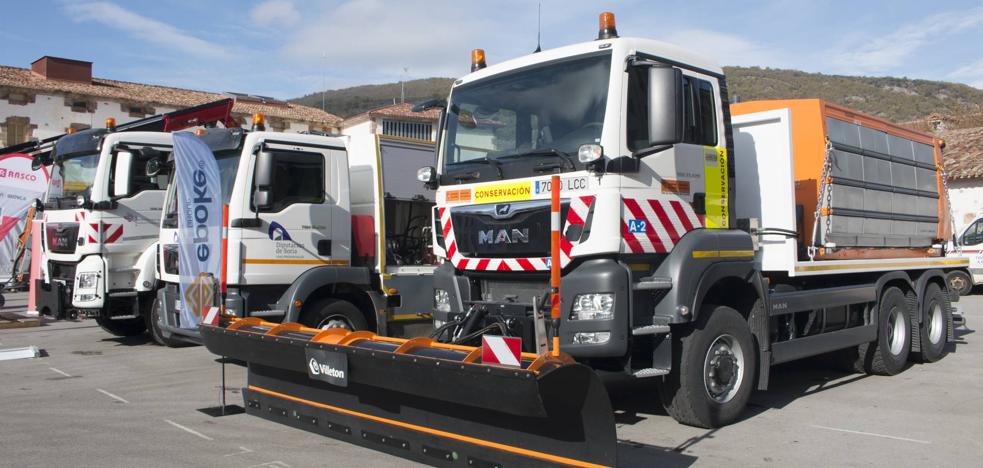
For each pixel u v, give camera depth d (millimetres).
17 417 6867
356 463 5422
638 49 5941
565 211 5730
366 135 9273
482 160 6430
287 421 6102
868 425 6555
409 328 9203
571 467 4312
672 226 5988
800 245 7703
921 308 9594
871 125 8727
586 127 5770
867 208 8461
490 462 4633
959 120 41156
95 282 10680
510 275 6113
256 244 8078
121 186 10891
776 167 7328
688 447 5828
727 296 6801
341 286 8641
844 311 8195
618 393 7898
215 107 12883
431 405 5004
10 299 18922
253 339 6016
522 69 6402
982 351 10859
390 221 9320
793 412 7051
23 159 16188
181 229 7418
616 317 5465
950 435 6215
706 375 6176
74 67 38031
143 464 5434
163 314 9109
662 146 5773
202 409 7125
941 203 10391
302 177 8508
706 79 6520
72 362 9875
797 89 90438
